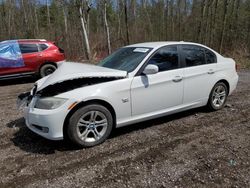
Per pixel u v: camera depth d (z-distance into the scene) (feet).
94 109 14.61
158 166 12.79
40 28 104.12
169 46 17.74
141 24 95.96
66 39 71.56
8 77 35.32
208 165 12.81
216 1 73.97
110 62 17.95
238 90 27.61
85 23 69.67
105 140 15.56
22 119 19.80
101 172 12.39
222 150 14.29
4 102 25.68
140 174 12.16
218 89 20.38
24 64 35.73
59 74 14.96
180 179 11.74
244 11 81.05
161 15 94.89
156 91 16.63
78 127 14.38
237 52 66.39
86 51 64.49
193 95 18.67
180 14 88.69
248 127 17.40
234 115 19.70
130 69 16.21
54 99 14.05
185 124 18.04
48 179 11.94
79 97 14.12
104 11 72.43
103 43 80.02
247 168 12.53
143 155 13.85
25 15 97.09
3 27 91.45
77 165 13.03
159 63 16.96
